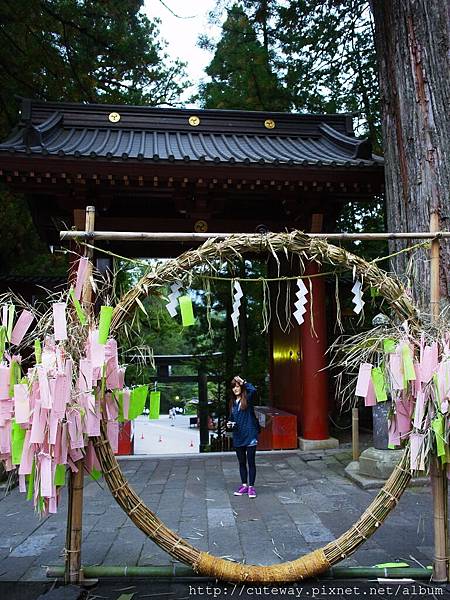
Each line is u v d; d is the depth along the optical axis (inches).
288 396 333.7
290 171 260.4
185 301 107.1
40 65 423.8
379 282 113.8
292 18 482.3
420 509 167.6
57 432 95.9
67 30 435.2
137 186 269.6
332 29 466.6
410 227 203.3
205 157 250.8
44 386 93.7
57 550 135.8
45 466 94.2
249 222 307.9
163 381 540.1
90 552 132.3
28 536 148.7
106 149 288.0
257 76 490.6
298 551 133.0
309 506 177.0
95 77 486.3
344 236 116.3
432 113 200.5
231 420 198.7
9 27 396.8
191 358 477.7
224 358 442.0
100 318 101.3
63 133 323.9
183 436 709.9
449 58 202.5
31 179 255.9
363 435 351.3
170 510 173.6
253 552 132.4
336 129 365.1
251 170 257.9
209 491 201.5
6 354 103.0
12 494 200.2
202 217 293.1
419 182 200.1
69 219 311.6
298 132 356.8
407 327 112.0
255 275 445.1
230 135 349.4
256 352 438.9
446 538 109.9
